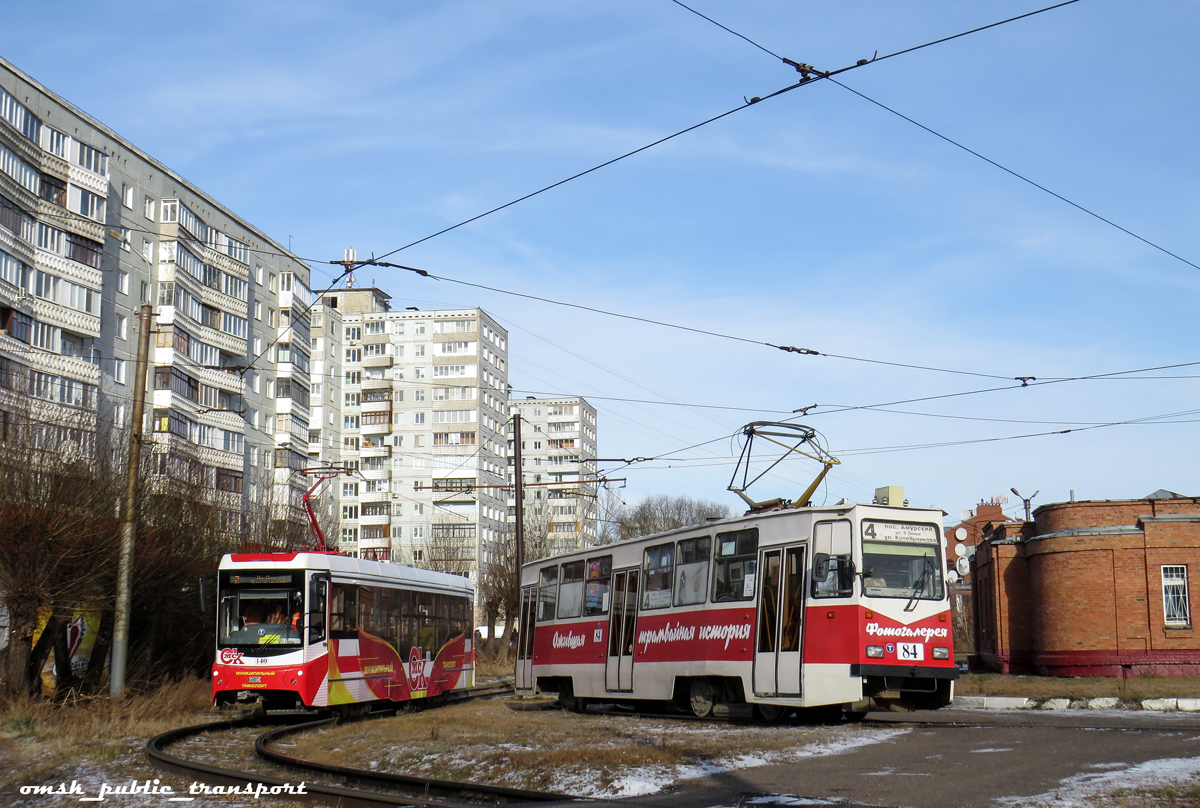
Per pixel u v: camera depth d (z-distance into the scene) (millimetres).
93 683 27438
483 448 101062
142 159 54531
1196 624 30984
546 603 26703
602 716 21672
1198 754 12195
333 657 23469
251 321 64750
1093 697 21406
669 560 21703
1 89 42906
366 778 13406
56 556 25047
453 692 32812
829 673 17281
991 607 38188
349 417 101250
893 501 18469
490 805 10984
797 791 10836
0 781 14086
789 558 18438
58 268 45844
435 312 101750
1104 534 32250
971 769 11695
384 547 98000
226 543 33656
